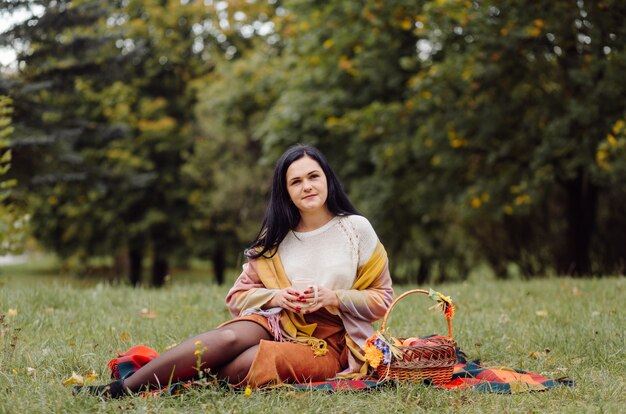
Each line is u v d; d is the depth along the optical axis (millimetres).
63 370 3932
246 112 17422
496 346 4672
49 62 12109
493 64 10781
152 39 20375
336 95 13672
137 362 3736
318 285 3689
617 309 5828
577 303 6250
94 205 19891
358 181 13891
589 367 4109
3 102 8008
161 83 21391
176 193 20344
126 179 15859
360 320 3691
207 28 21250
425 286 8078
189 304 6578
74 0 11945
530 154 11758
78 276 22359
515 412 3141
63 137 12117
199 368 3330
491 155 11562
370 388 3418
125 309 6242
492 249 14211
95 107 18766
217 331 3479
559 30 10227
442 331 5191
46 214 20297
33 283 7145
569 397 3426
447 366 3529
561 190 13789
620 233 13445
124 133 14406
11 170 11961
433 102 11797
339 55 13398
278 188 3785
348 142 14281
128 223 20641
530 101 11594
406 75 13117
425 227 14875
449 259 15336
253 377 3383
